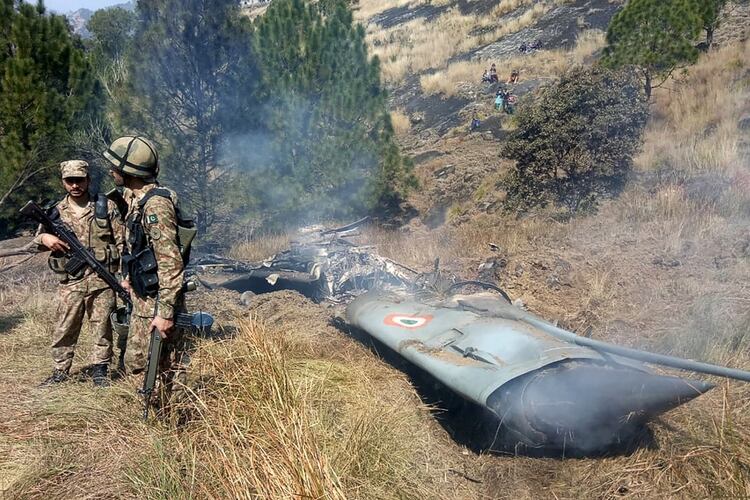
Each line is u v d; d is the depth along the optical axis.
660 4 13.53
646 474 3.72
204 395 4.07
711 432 3.96
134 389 4.25
